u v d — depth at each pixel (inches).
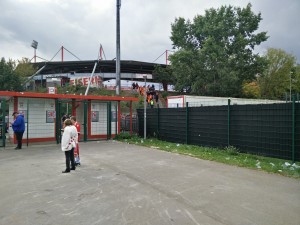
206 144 578.2
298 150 399.2
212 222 197.9
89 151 549.6
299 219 201.8
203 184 296.5
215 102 991.0
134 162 427.8
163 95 2086.6
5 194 268.7
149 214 213.9
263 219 202.1
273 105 436.5
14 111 668.7
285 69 2363.4
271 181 307.7
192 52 1877.5
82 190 280.4
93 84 2069.4
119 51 1137.4
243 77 1895.9
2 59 1732.3
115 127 793.6
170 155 489.7
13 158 478.3
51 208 229.6
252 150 474.0
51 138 721.0
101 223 198.4
